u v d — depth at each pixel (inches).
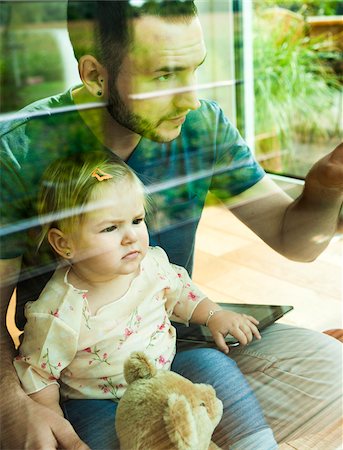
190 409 33.4
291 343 40.3
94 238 36.5
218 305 41.0
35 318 35.8
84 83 35.0
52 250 36.3
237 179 42.9
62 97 34.7
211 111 40.5
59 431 33.8
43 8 32.0
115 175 36.9
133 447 33.1
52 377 35.6
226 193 42.9
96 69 34.7
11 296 36.2
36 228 35.6
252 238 43.3
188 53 36.8
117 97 35.8
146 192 38.4
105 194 36.5
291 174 43.6
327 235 44.2
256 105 42.3
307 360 39.4
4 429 33.5
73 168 36.1
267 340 40.5
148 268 39.1
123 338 36.9
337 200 43.1
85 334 36.2
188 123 39.6
